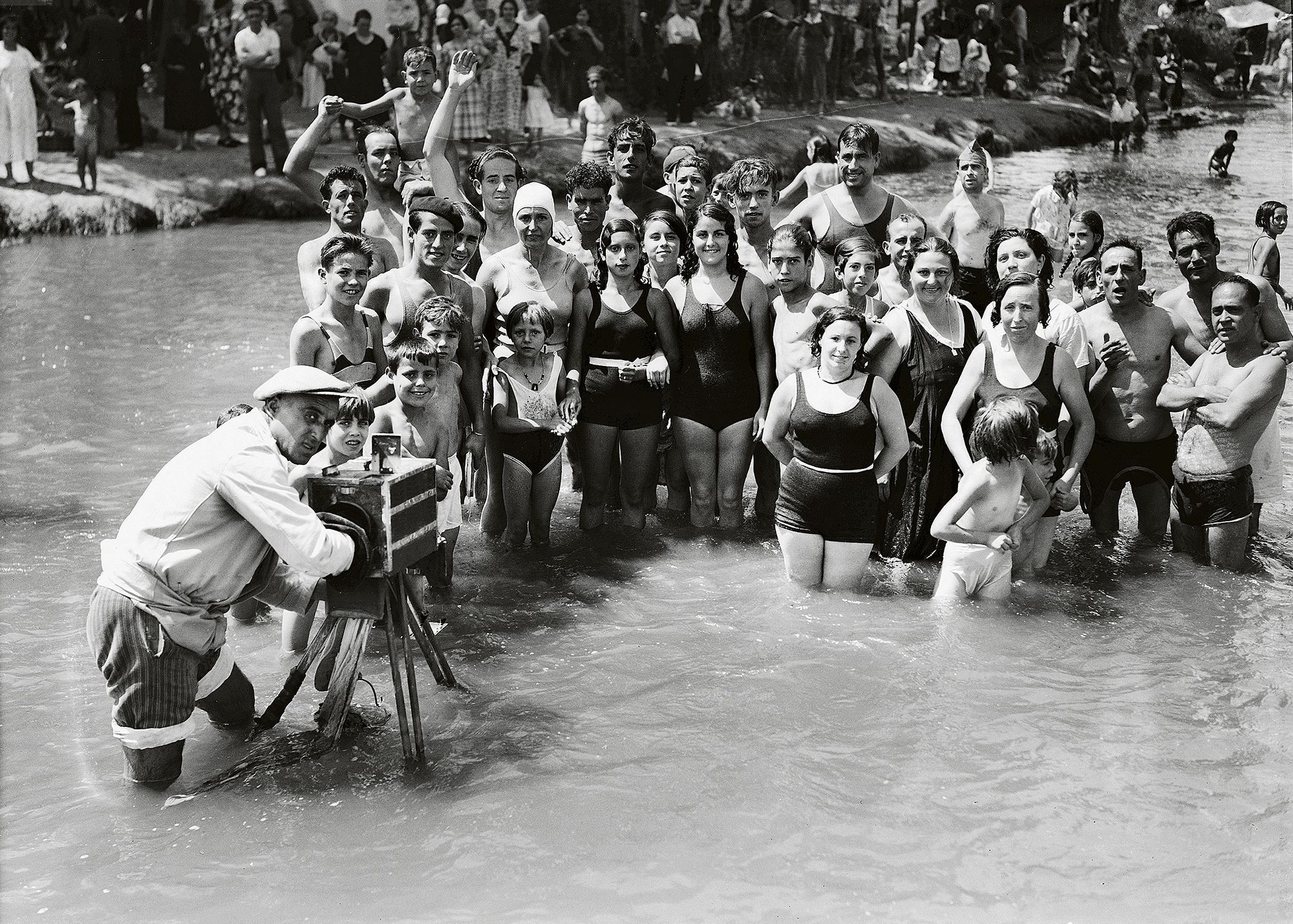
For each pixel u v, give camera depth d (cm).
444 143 757
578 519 733
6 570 631
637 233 677
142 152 1844
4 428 844
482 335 679
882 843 423
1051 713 508
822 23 2389
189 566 439
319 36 2005
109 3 1852
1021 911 388
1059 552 679
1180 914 386
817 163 900
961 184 849
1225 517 648
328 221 1730
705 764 471
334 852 418
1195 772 464
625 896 395
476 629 589
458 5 1934
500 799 449
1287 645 568
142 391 935
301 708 516
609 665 553
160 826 433
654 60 2191
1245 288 629
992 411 585
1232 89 4147
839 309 605
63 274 1360
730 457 699
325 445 530
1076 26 3541
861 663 552
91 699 519
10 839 423
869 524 620
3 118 1622
